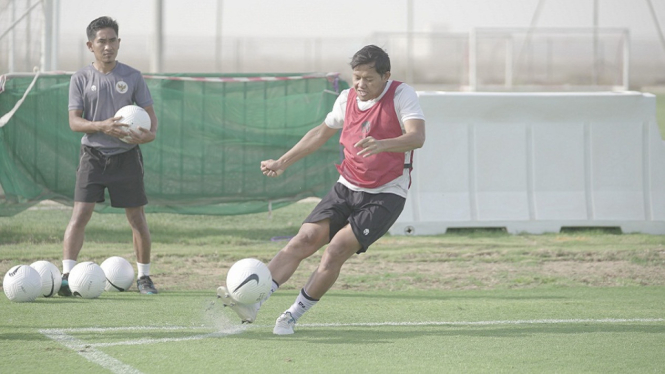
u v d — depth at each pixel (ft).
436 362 45.98
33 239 92.68
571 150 104.06
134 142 66.08
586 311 62.18
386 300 66.64
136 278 75.72
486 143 103.40
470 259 86.74
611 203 103.91
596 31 277.23
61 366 44.29
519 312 61.57
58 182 96.99
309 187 104.12
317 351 48.19
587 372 44.39
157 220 106.83
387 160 50.21
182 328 54.39
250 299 48.57
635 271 81.30
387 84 50.24
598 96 104.27
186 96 100.53
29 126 95.20
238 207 103.40
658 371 44.83
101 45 66.64
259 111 102.42
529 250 91.30
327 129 53.01
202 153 101.30
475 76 276.41
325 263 51.21
